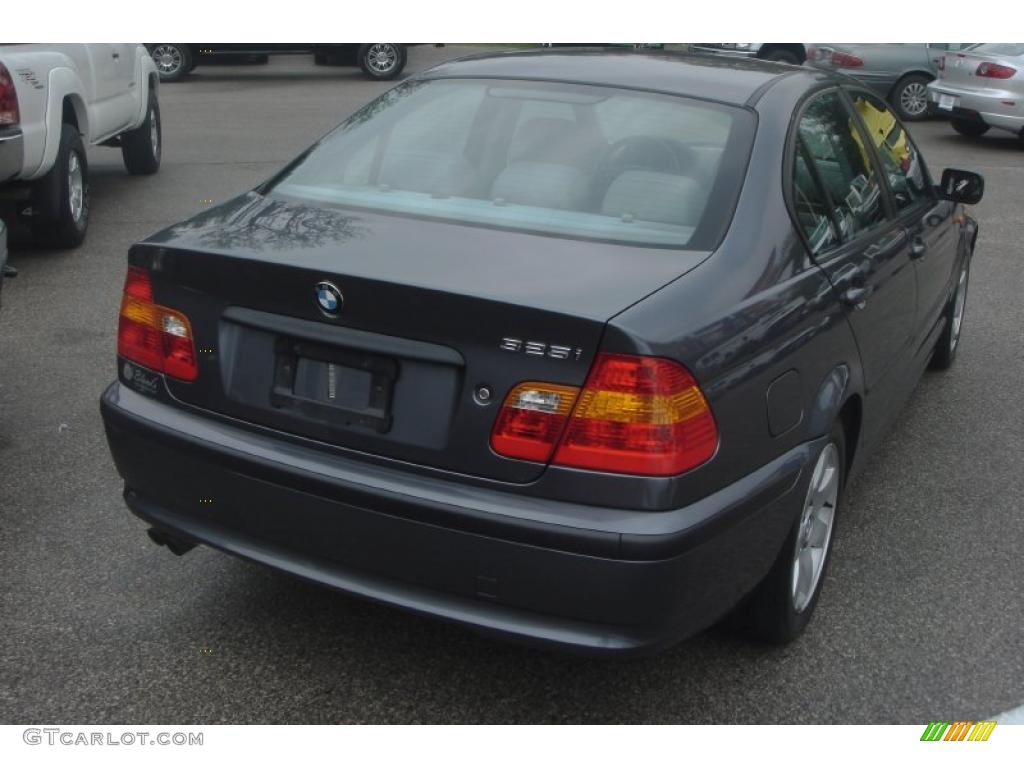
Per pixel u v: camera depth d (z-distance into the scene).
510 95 3.57
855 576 3.87
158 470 3.07
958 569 3.95
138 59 10.14
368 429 2.74
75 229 7.95
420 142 3.49
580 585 2.57
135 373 3.14
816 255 3.30
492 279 2.70
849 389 3.41
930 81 16.44
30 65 7.16
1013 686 3.27
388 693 3.13
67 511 4.08
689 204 3.10
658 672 3.27
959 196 4.75
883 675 3.30
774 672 3.29
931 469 4.81
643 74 3.64
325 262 2.79
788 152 3.35
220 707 3.04
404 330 2.67
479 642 3.39
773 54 16.73
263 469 2.85
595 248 2.94
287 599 3.57
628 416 2.53
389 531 2.71
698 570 2.64
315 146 3.68
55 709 3.01
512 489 2.61
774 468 2.92
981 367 6.19
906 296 4.14
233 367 2.94
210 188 10.32
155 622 3.41
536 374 2.57
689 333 2.64
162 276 3.04
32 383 5.36
